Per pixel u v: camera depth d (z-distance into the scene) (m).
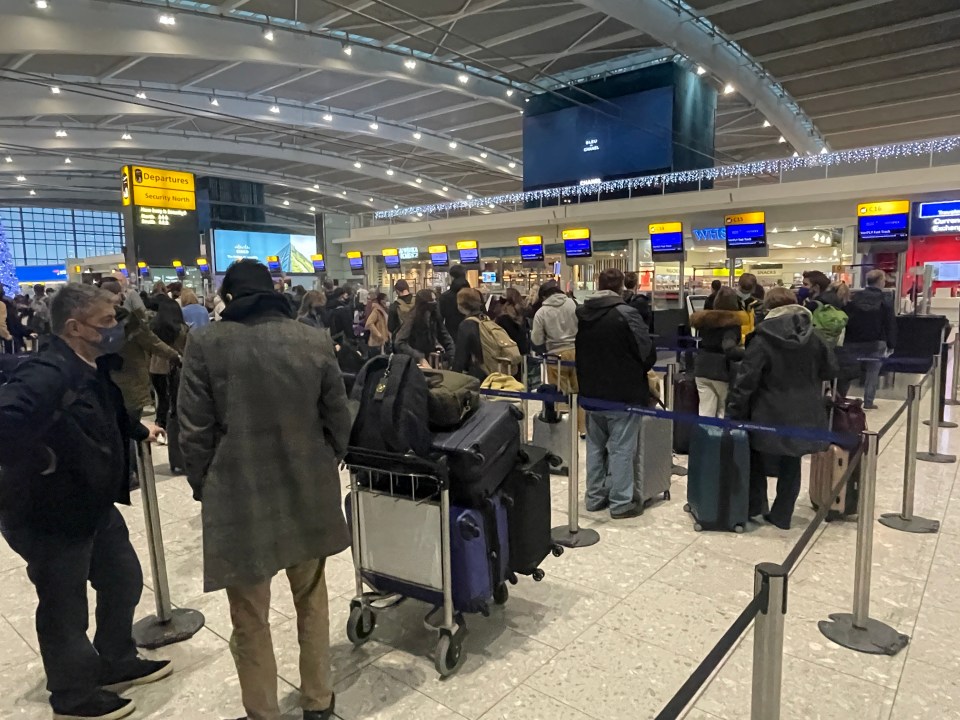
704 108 23.50
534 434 5.09
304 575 2.17
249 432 1.94
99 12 13.90
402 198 46.62
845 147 29.59
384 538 2.60
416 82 20.42
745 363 3.71
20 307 11.50
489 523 2.57
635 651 2.62
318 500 2.06
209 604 3.10
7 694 2.45
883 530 3.85
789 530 3.89
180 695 2.41
